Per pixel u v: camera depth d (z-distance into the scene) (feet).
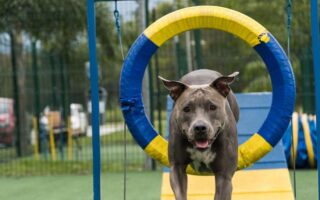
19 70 49.11
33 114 52.06
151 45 19.93
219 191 17.99
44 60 49.44
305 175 35.12
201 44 42.09
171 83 17.48
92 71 19.45
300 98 52.13
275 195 24.73
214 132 16.80
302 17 44.80
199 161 18.03
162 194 24.11
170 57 44.86
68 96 48.26
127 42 51.55
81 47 53.11
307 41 45.39
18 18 43.96
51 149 47.29
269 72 19.83
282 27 47.52
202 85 17.58
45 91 48.93
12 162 44.75
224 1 48.65
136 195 29.48
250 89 51.72
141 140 20.24
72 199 28.78
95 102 19.39
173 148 18.07
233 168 18.24
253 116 27.50
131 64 19.99
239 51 45.16
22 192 31.42
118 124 69.00
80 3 44.73
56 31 45.70
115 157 48.01
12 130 51.16
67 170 40.09
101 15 49.37
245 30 19.62
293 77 19.62
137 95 20.06
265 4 50.34
